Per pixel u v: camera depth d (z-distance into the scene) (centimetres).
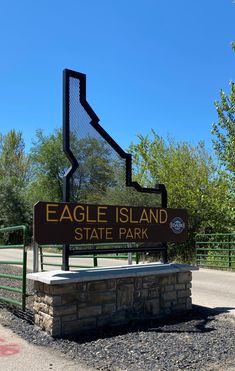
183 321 741
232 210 1797
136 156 2412
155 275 767
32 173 5050
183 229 864
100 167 805
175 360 540
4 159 5144
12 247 824
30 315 752
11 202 4031
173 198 2216
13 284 1094
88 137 785
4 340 628
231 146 1736
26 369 512
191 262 1848
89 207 732
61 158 4197
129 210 784
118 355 561
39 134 4284
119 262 1769
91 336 652
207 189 2238
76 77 769
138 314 743
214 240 2030
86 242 725
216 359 543
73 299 665
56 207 695
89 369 512
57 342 621
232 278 1324
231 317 765
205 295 1002
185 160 2333
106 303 704
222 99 1734
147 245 936
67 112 753
